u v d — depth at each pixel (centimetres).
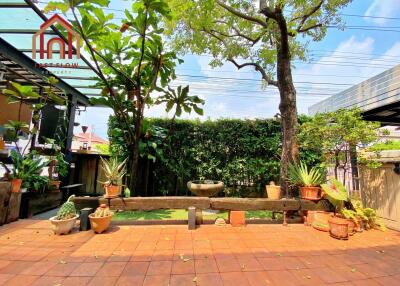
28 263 214
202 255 238
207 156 574
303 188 361
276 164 572
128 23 388
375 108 502
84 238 282
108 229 319
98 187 593
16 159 371
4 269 202
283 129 419
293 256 239
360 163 375
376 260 233
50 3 335
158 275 196
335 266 218
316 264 222
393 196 346
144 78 469
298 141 405
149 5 362
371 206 385
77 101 626
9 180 354
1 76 491
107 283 182
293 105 414
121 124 496
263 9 383
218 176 579
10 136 409
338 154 377
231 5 481
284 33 395
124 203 334
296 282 188
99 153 594
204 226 340
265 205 347
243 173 575
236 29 562
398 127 689
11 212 341
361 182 406
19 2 315
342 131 350
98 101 461
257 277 195
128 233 304
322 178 388
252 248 259
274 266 216
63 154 496
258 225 348
